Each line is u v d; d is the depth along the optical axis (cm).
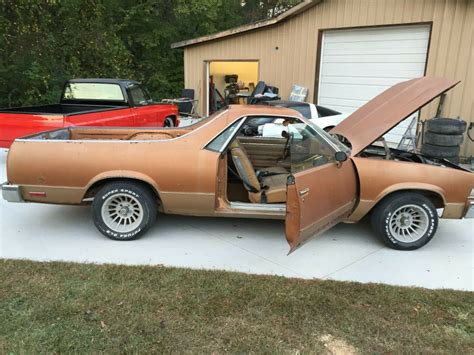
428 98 395
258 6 2831
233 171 439
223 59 1295
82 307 286
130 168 389
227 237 428
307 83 1097
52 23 1087
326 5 1010
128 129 496
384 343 258
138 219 409
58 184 393
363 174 391
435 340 262
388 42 925
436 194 400
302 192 322
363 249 407
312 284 328
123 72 1334
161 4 1969
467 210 400
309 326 273
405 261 382
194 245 407
